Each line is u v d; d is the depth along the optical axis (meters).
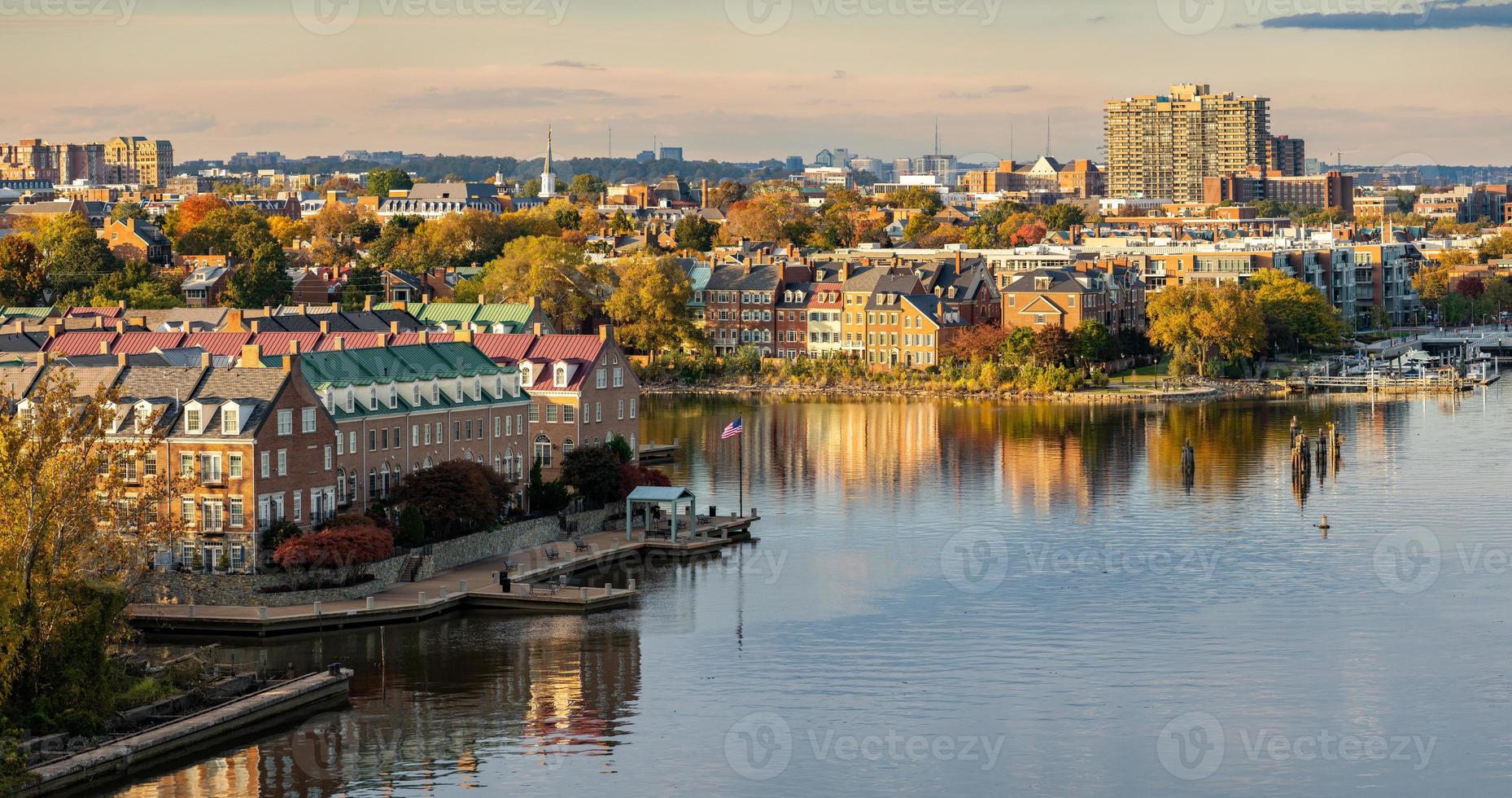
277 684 139.12
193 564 161.00
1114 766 127.06
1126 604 169.75
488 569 175.62
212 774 124.56
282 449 162.88
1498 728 134.50
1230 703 140.50
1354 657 152.12
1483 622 162.62
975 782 124.19
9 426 129.50
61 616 128.12
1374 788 123.12
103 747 125.00
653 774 125.19
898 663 150.38
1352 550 192.88
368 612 157.50
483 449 193.88
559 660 150.25
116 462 141.88
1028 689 143.75
